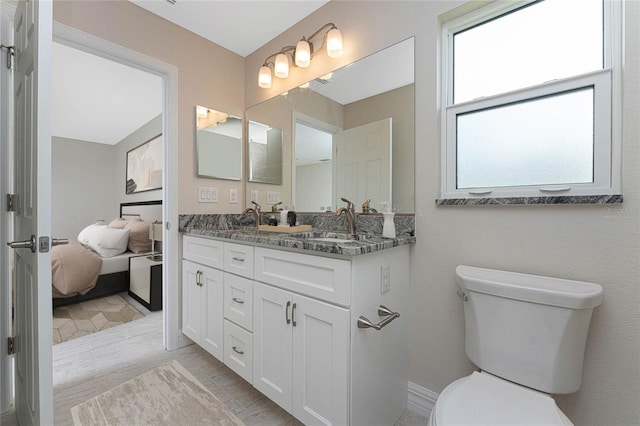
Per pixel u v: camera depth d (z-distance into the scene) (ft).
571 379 2.96
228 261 5.19
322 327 3.62
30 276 3.38
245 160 7.79
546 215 3.51
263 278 4.46
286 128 6.76
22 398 3.87
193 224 6.70
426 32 4.48
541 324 3.03
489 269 3.87
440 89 4.45
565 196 3.33
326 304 3.58
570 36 3.56
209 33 6.79
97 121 12.98
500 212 3.83
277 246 4.21
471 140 4.25
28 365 3.51
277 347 4.21
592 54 3.41
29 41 3.47
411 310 4.61
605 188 3.20
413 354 4.60
